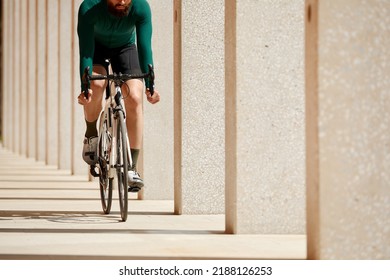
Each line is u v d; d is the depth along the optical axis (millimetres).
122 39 21672
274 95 19516
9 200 27953
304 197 19641
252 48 19406
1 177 40812
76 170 42719
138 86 21281
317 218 14391
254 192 19484
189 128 23703
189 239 18453
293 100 19547
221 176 23844
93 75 20703
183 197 23688
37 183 36594
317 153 14352
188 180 23703
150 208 25625
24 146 72250
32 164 56062
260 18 19406
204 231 19938
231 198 19609
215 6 23766
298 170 19625
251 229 19484
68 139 48312
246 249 16953
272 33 19453
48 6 53469
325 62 14328
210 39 23750
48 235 18797
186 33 23672
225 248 17062
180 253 16281
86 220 21859
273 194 19562
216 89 23766
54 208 25125
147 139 28750
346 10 14352
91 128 22453
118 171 21297
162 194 28938
